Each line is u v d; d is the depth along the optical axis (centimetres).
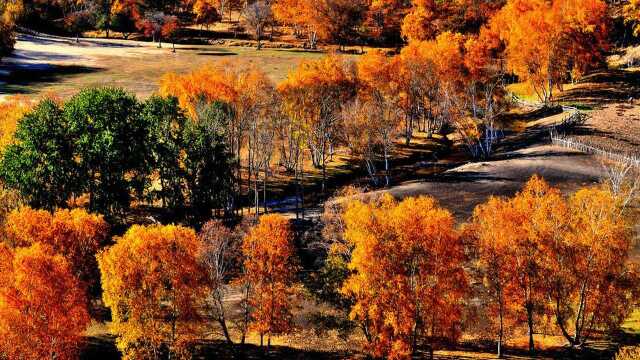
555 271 5016
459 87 11575
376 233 5047
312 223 7456
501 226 5103
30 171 7156
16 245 5641
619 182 7156
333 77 10131
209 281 5244
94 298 6075
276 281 5309
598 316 4997
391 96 10800
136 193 8162
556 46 11644
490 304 5291
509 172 8844
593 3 11719
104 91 8019
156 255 4941
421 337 5256
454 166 9612
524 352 5172
